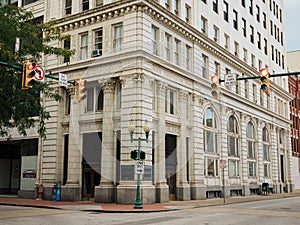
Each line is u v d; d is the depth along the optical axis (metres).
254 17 42.44
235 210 18.61
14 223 13.02
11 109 16.62
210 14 32.03
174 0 26.98
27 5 29.72
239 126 34.34
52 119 26.36
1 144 31.69
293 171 51.94
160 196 21.72
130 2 22.14
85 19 24.83
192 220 13.73
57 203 22.53
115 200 22.00
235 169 33.22
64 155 26.08
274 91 44.97
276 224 12.54
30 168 27.78
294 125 54.28
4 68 15.98
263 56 43.94
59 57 25.95
